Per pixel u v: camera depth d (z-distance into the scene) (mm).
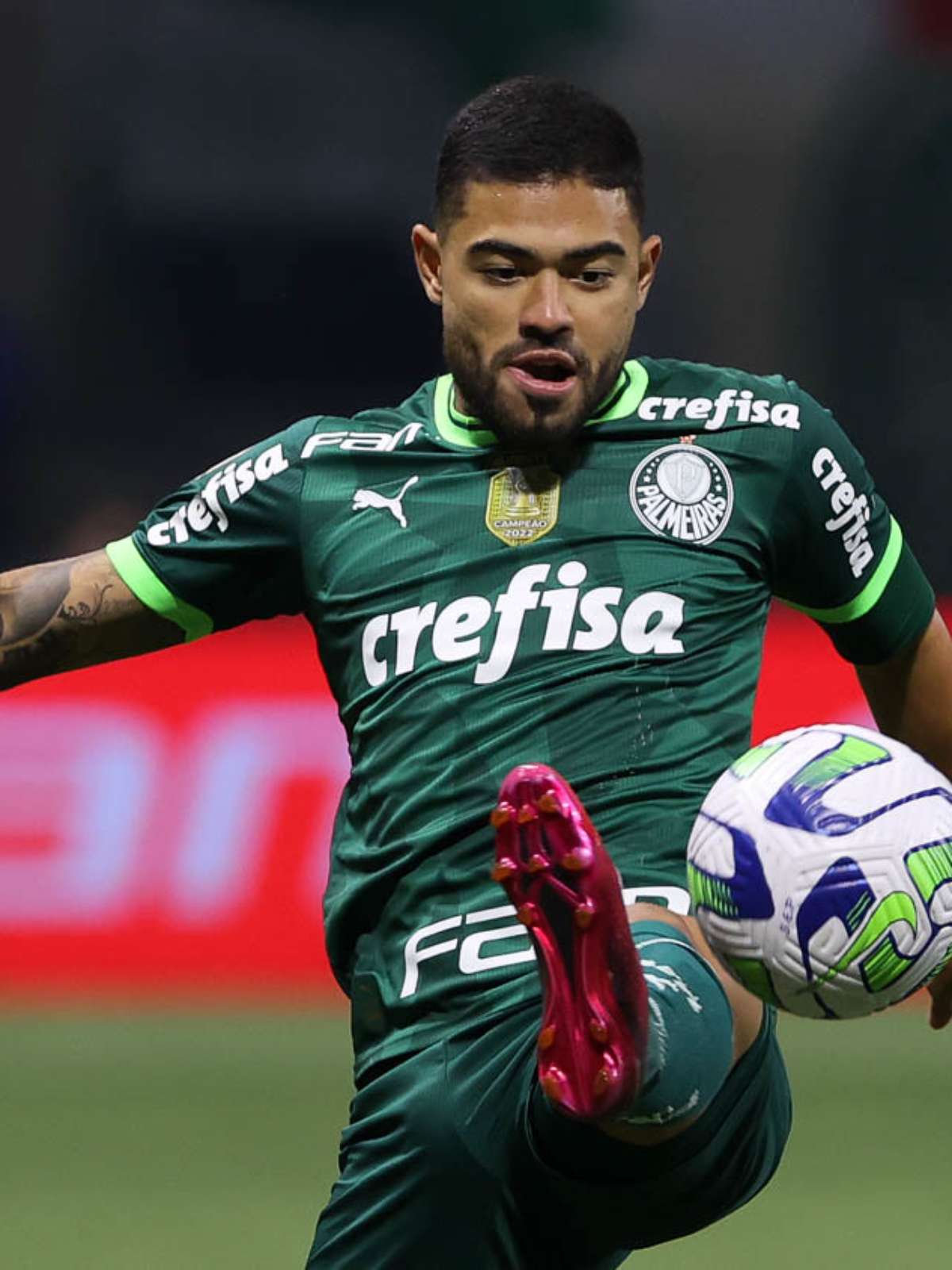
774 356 37312
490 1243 10953
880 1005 10453
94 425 36875
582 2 37188
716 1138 10617
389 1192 11055
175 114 36844
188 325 37000
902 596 12414
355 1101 11430
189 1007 31312
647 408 12023
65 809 31828
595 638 11445
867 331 37156
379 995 11336
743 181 37219
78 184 36750
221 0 36812
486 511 11820
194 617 12555
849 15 37125
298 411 37281
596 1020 9328
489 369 11477
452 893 11211
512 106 11469
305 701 32250
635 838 11133
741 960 10430
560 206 11305
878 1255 20188
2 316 36656
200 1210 21625
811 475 11961
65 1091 27047
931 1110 26766
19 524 36781
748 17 37188
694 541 11727
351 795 11852
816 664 32312
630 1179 10398
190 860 31828
